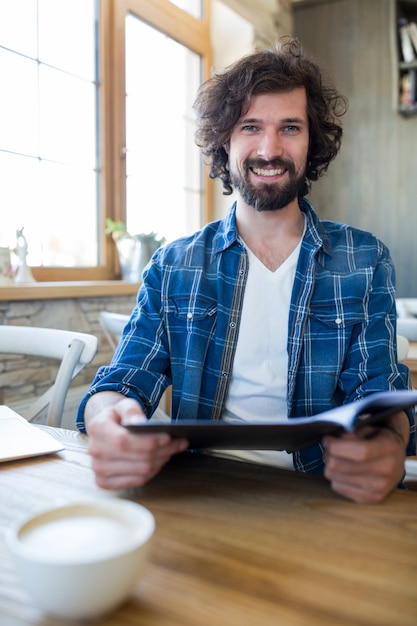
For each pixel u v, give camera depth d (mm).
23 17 2145
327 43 3789
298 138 1210
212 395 1198
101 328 2387
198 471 843
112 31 2598
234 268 1226
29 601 510
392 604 509
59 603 459
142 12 2777
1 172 2088
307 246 1212
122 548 469
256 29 3357
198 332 1194
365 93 3705
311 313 1182
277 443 805
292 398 1164
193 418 1174
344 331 1169
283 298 1204
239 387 1200
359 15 3680
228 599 514
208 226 1312
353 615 492
